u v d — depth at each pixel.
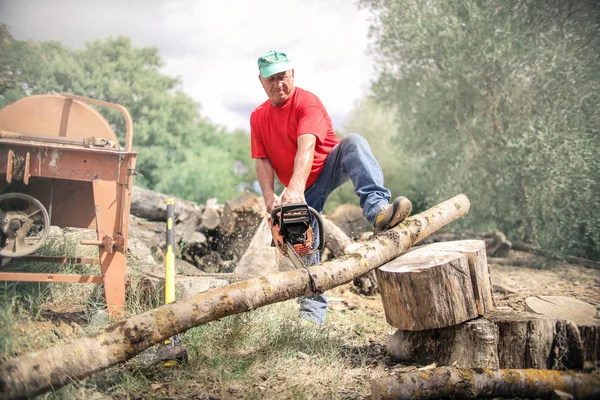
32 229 4.54
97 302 3.63
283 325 3.41
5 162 3.06
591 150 7.93
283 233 2.86
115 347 2.42
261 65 3.29
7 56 7.68
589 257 8.50
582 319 2.85
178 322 2.53
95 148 3.40
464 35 9.02
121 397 2.50
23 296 3.56
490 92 9.23
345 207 6.96
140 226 6.53
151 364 2.77
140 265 4.46
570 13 8.15
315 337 3.35
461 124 9.91
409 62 10.33
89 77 29.47
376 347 3.37
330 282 2.87
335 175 3.56
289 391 2.59
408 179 14.79
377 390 2.36
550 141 8.13
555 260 8.16
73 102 3.70
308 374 2.83
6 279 3.16
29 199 3.13
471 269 2.86
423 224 3.21
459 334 2.83
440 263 2.78
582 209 8.03
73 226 3.98
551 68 8.16
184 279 3.79
